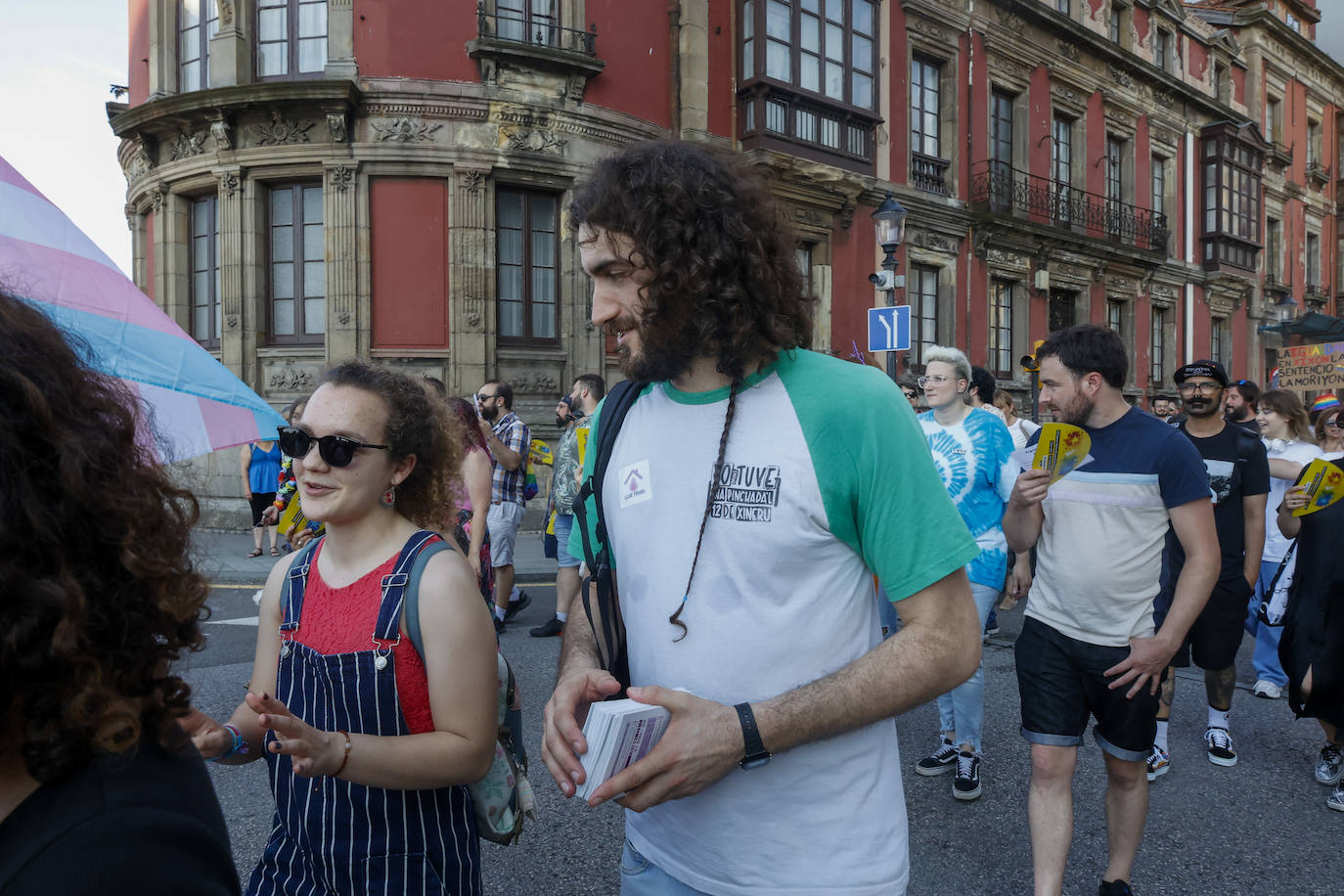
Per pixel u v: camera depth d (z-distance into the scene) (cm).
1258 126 2650
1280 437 557
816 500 126
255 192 1184
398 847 151
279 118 1157
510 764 179
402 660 153
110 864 60
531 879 299
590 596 151
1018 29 1864
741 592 127
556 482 583
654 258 122
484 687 155
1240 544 405
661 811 139
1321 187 3025
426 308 1182
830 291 1536
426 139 1167
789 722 118
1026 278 1906
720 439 131
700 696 127
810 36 1489
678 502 133
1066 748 262
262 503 980
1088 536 263
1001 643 630
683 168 124
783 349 131
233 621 670
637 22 1312
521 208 1251
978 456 386
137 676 67
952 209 1736
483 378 1191
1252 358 2655
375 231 1173
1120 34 2172
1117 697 262
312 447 160
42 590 59
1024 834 334
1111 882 270
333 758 140
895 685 120
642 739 117
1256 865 312
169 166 1223
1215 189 2409
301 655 159
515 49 1173
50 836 60
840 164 1537
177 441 238
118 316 221
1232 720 481
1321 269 3038
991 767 402
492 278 1201
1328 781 387
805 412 127
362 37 1159
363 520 166
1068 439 259
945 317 1756
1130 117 2178
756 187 127
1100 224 2078
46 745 61
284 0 1188
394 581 155
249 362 1188
